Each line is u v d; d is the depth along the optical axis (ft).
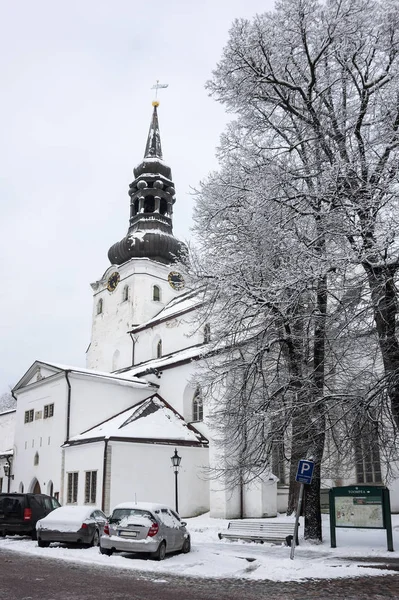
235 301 64.28
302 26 65.82
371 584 38.81
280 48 66.74
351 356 70.49
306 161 67.00
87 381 119.34
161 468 103.19
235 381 71.46
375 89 63.77
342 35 64.54
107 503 97.81
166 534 52.65
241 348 70.23
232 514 98.22
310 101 65.46
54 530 59.57
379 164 59.82
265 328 64.75
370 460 93.61
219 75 69.10
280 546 62.44
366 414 57.88
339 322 64.08
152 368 124.57
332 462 78.84
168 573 43.88
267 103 69.51
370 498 58.08
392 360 58.85
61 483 111.14
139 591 35.55
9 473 130.93
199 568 46.21
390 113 61.93
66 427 115.65
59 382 121.60
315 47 66.74
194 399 116.47
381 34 65.31
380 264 54.90
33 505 70.13
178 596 34.14
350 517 58.75
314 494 63.10
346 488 59.67
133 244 164.25
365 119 64.69
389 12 64.90
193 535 75.46
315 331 64.85
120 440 101.40
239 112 70.85
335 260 55.52
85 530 59.36
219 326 72.59
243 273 62.75
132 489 100.12
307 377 62.13
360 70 65.36
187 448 106.01
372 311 59.11
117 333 161.38
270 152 69.92
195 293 74.23
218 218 69.97
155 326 148.56
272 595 34.88
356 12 65.00
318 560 50.78
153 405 116.88
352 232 56.65
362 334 63.21
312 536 62.64
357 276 58.85
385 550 56.75
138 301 157.99
